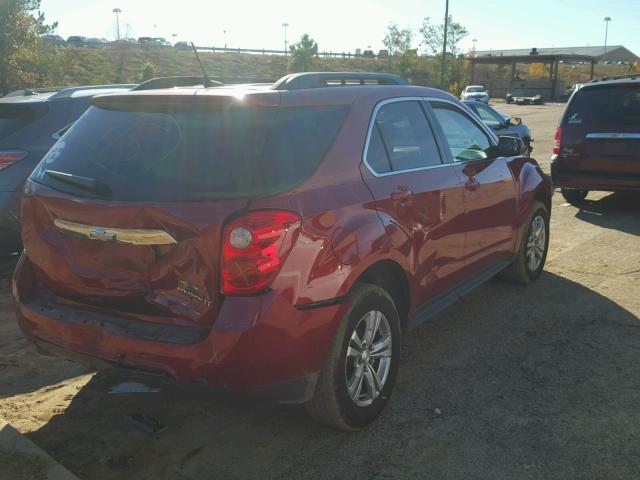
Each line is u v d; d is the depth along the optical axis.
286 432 3.22
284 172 2.81
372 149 3.40
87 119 3.29
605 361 3.98
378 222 3.19
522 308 4.95
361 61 76.62
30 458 2.86
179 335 2.71
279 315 2.66
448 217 3.92
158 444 3.12
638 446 3.04
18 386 3.72
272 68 75.00
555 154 8.59
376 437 3.16
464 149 4.39
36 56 20.55
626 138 7.90
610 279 5.61
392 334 3.33
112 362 2.84
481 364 3.98
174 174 2.79
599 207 8.95
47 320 3.05
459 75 54.03
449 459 2.96
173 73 60.94
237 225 2.60
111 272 2.89
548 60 64.06
